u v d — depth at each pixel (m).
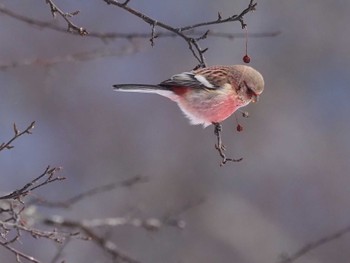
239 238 18.00
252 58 19.77
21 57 17.17
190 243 17.62
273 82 19.67
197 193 18.09
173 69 18.56
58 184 17.12
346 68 20.03
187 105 8.98
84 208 17.05
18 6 17.27
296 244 18.30
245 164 18.66
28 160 17.20
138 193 17.55
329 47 20.14
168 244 17.25
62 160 17.44
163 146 18.19
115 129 17.98
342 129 19.53
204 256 17.70
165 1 19.12
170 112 18.34
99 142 17.80
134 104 18.25
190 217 17.89
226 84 8.98
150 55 18.52
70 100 17.75
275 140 19.05
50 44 17.38
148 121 18.25
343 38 20.19
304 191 18.81
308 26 20.17
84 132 17.70
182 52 18.73
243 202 18.44
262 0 20.12
